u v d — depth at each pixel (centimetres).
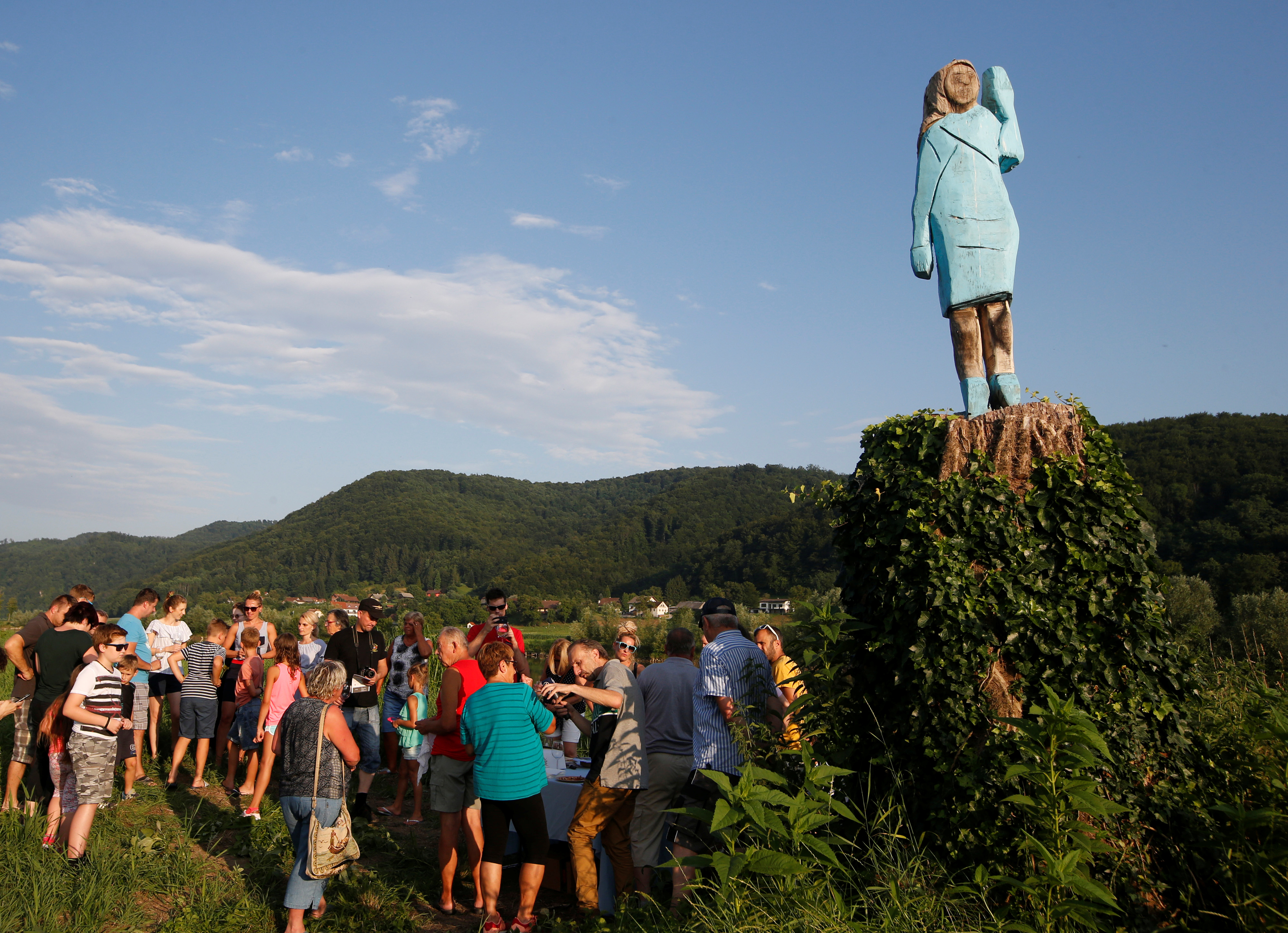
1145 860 360
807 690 445
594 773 489
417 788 707
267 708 672
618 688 496
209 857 567
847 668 446
